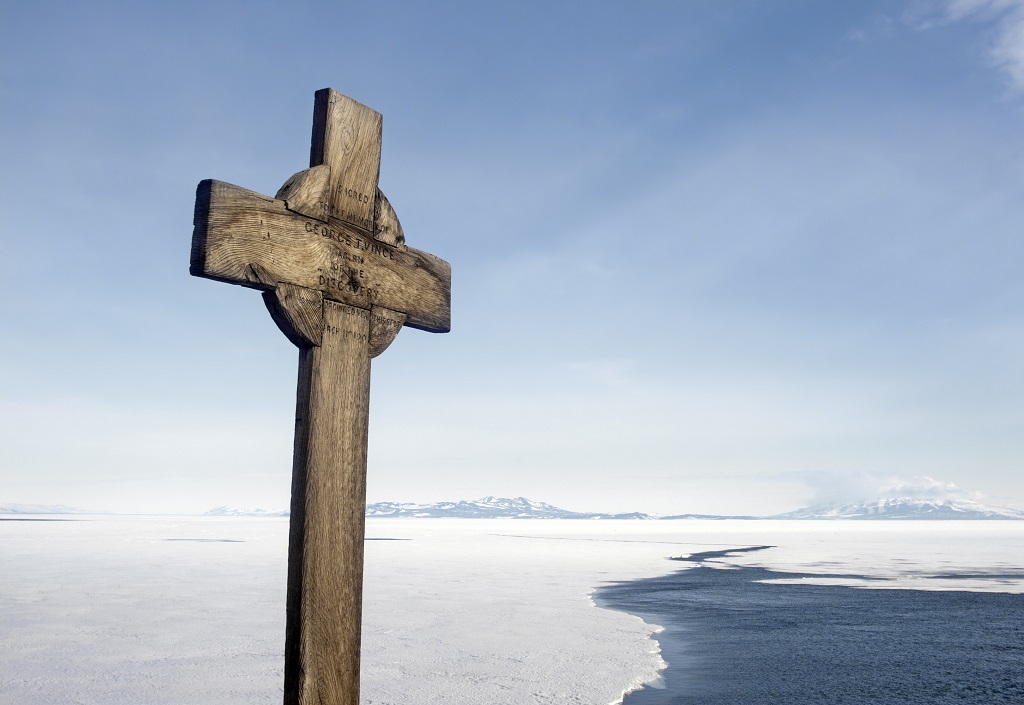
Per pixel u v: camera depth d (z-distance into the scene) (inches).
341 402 99.5
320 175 98.3
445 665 345.7
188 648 374.0
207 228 84.7
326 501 95.7
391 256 110.2
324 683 92.7
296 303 94.0
